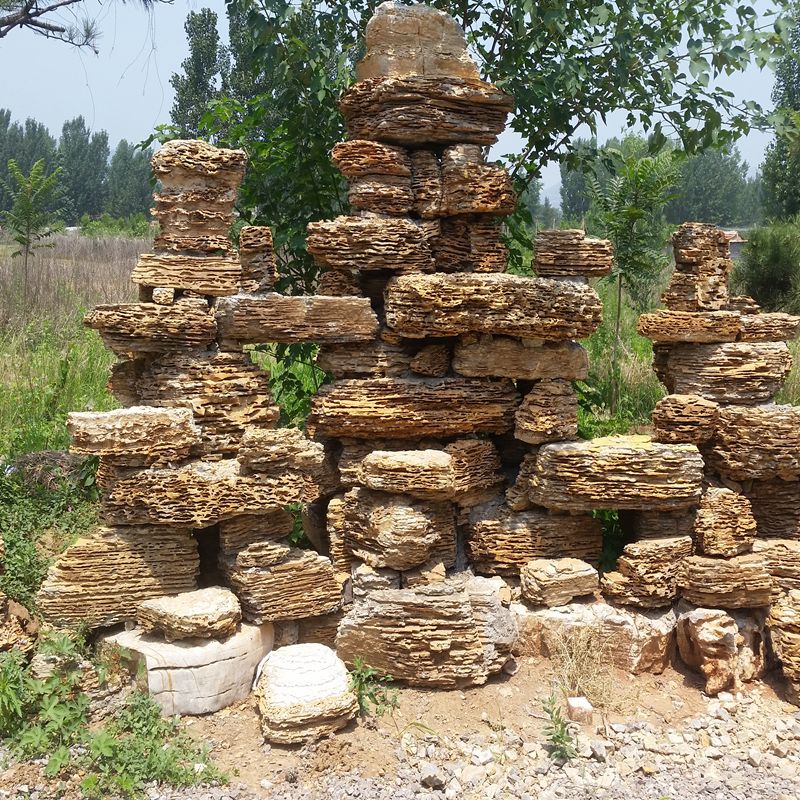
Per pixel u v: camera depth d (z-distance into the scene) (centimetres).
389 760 420
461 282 520
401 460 491
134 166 3788
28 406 850
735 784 418
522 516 555
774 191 1608
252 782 400
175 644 455
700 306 556
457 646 477
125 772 400
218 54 1319
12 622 460
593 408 830
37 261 1572
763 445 528
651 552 519
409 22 541
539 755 432
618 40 627
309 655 454
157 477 472
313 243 536
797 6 626
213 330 511
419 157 552
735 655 500
